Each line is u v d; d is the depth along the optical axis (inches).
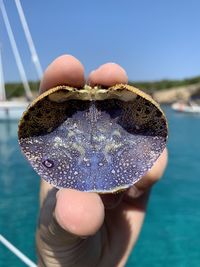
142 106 3.4
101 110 3.5
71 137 3.4
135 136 3.5
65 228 2.8
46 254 3.5
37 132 3.4
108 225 4.2
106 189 3.3
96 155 3.4
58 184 3.3
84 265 3.7
